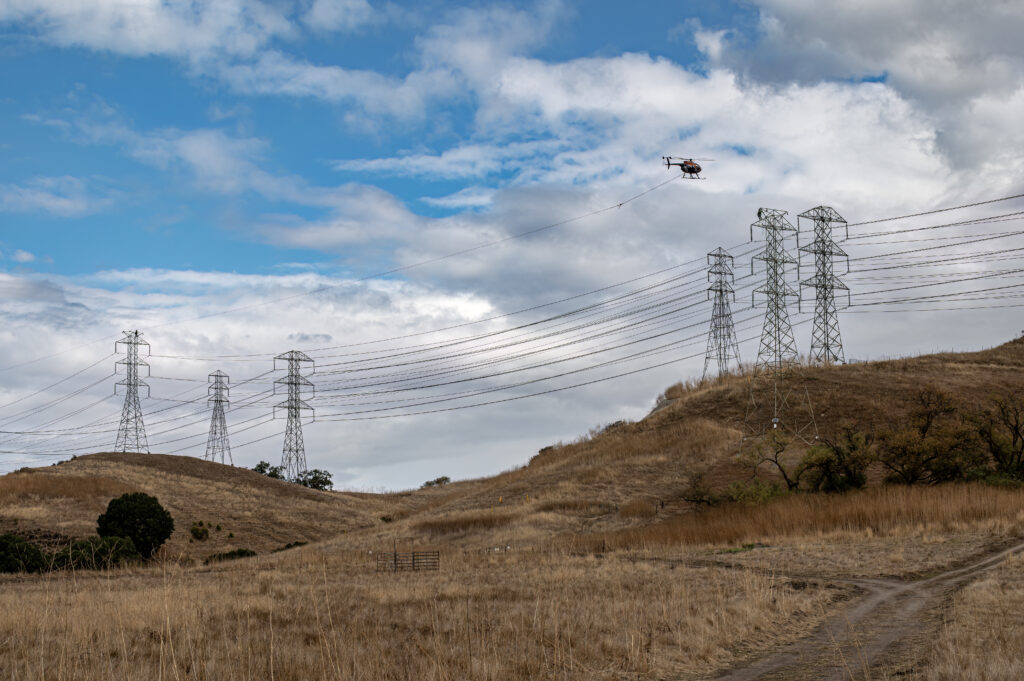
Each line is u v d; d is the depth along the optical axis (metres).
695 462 75.25
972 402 80.69
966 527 38.41
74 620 18.66
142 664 15.28
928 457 54.03
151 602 22.52
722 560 36.44
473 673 14.25
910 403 83.19
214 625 20.08
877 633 18.39
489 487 87.31
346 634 18.34
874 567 30.30
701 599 22.72
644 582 27.72
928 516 41.91
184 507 89.81
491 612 21.30
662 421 94.56
